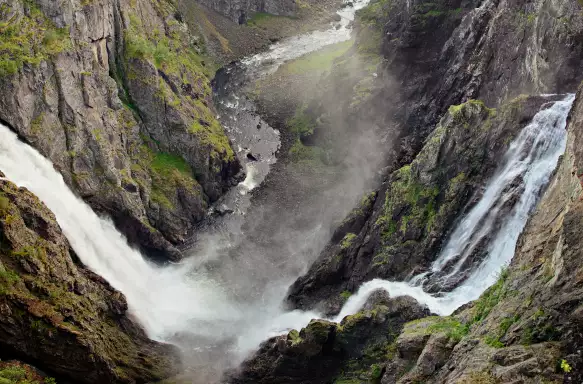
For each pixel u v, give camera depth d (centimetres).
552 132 4756
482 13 6762
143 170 7512
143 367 5406
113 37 7694
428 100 7319
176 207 7612
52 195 5947
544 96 5075
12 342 4672
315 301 6162
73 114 6512
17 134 6003
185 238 7562
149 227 7094
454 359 3284
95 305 5444
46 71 6262
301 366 5069
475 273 4834
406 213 5691
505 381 2770
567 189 3534
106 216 6769
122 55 7794
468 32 6969
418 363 3547
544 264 3262
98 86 7050
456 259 5031
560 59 5262
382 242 5759
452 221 5300
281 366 5153
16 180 5669
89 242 6162
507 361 2853
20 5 6334
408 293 4966
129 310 5922
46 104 6238
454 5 7781
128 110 7619
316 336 4875
